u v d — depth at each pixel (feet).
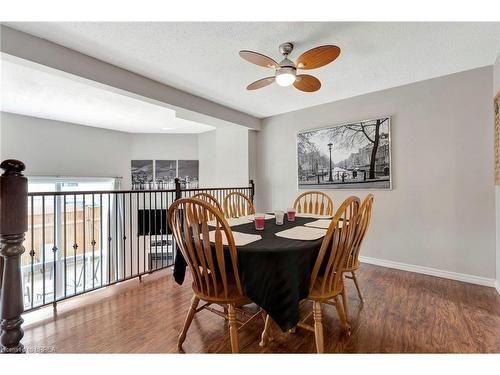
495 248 8.04
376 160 10.37
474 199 8.39
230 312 4.79
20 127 13.88
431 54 7.41
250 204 10.10
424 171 9.33
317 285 5.08
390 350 5.10
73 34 6.39
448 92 8.82
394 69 8.40
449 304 6.99
